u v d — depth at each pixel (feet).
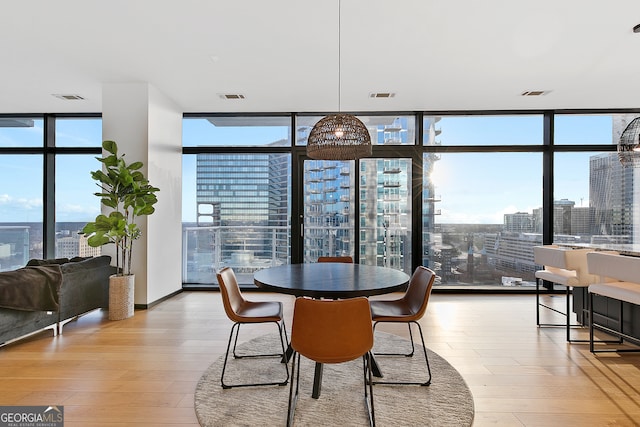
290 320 12.09
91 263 11.98
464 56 11.14
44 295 9.66
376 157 16.69
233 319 7.32
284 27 9.50
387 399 6.89
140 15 8.93
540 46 10.45
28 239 17.12
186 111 16.61
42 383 7.48
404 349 9.41
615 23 9.20
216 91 14.19
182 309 13.30
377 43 10.37
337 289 6.68
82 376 7.80
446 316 12.46
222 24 9.36
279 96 14.73
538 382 7.59
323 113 16.93
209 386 7.36
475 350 9.36
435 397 6.97
